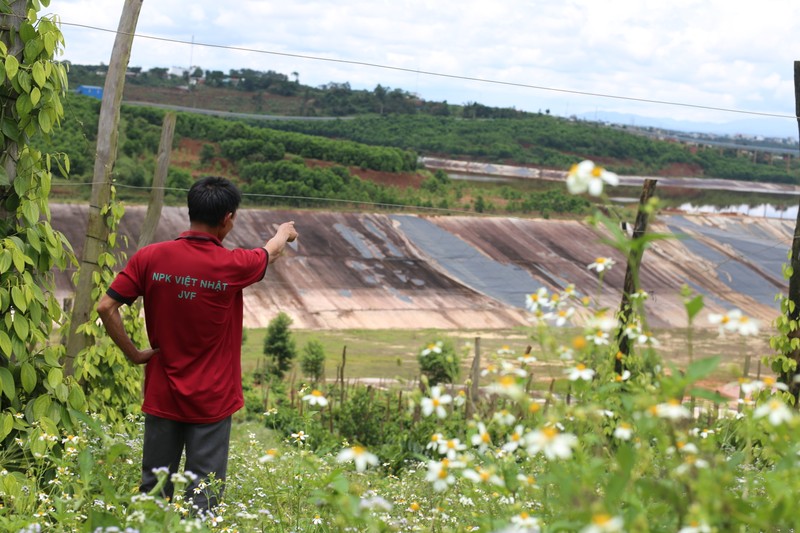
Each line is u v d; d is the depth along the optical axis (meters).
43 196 4.52
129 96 150.25
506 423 1.86
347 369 31.53
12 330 4.27
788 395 6.66
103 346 6.39
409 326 45.97
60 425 4.36
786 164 160.88
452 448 1.87
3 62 4.29
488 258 64.31
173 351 3.46
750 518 1.46
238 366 3.65
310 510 3.33
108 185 6.51
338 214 68.25
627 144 144.38
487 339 41.28
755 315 56.75
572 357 1.79
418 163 123.31
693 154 149.88
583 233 74.56
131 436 5.29
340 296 50.50
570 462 1.68
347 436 11.65
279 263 54.22
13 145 4.45
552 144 145.00
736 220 97.50
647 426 1.55
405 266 59.28
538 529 1.75
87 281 6.41
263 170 100.56
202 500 3.45
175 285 3.41
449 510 2.72
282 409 12.59
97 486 3.53
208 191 3.48
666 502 1.73
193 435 3.50
